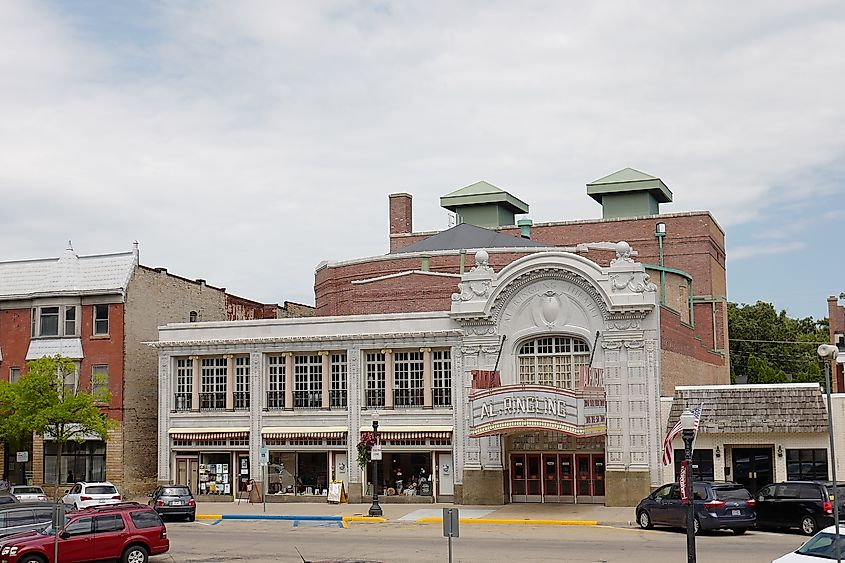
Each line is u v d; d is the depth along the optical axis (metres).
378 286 58.88
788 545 32.62
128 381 57.88
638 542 34.16
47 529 30.89
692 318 65.75
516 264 48.88
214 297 67.62
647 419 46.31
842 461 43.28
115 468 56.88
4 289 60.28
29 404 53.41
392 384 51.03
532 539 35.69
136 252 59.53
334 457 51.88
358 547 34.12
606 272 47.44
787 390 44.69
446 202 79.81
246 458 53.34
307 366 52.75
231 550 34.00
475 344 49.59
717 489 36.00
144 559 30.23
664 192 77.00
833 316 74.38
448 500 49.53
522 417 43.53
